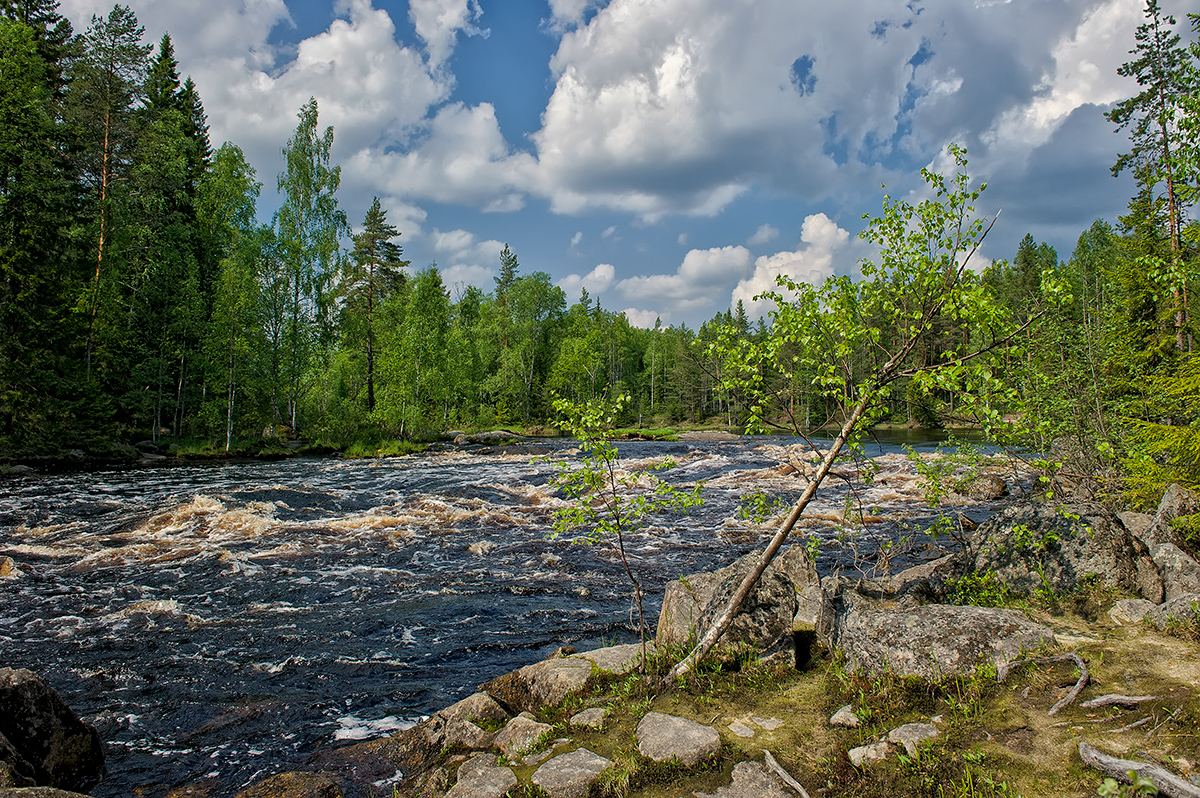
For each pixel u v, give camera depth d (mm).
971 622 4676
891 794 3385
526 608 9570
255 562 12258
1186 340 13844
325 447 35312
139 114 38312
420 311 42656
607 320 88875
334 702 6633
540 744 4570
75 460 25938
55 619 9211
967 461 7844
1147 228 15977
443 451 38031
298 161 37969
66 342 29328
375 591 10461
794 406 5523
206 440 33344
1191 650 4340
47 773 4848
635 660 5781
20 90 26828
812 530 14141
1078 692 3910
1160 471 8414
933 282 4762
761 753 3994
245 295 32469
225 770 5371
